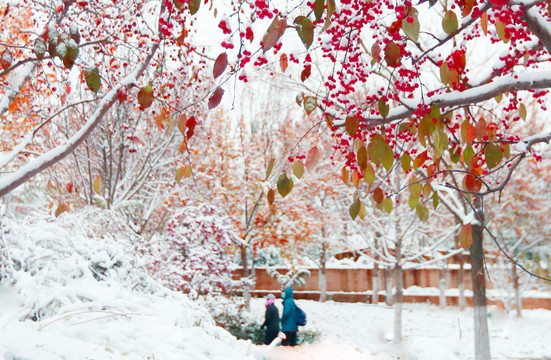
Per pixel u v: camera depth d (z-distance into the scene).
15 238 7.67
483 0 3.56
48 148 10.89
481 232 12.03
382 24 3.63
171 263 13.71
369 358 10.74
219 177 20.62
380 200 3.54
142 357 6.07
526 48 4.24
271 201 3.31
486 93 3.86
